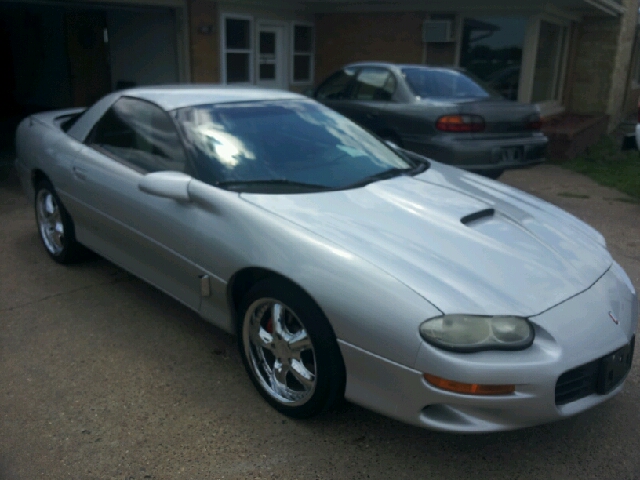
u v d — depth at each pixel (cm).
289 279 261
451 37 1183
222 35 1084
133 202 346
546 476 253
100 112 405
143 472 247
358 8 1258
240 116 360
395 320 234
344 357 251
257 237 278
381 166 361
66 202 417
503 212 316
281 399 285
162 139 348
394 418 244
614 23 1335
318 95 827
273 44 1230
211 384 313
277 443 268
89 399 296
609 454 268
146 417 283
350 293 245
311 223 275
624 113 1670
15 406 288
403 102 697
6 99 1436
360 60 1300
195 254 309
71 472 246
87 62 1227
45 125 462
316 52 1352
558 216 340
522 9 1104
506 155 671
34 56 1334
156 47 1071
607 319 256
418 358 229
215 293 304
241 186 310
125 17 1111
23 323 371
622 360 260
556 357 231
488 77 1180
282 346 279
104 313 388
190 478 245
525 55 1126
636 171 975
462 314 229
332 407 272
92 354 338
